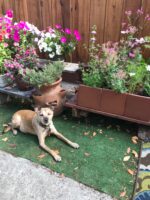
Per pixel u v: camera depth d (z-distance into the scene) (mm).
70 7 2725
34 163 1950
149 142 2139
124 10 2469
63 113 2641
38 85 2332
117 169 1853
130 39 2414
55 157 1966
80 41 2854
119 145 2115
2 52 2746
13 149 2121
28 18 3078
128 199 1600
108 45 2479
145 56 2525
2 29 2754
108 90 2156
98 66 2322
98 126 2398
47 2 2836
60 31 2852
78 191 1678
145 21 2426
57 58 2828
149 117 2088
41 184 1752
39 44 2689
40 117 2072
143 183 1719
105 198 1614
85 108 2332
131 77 2184
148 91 2102
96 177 1784
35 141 2229
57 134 2215
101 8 2568
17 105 2877
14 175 1844
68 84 2867
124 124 2412
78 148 2096
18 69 2631
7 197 1668
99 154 2018
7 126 2449
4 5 3188
